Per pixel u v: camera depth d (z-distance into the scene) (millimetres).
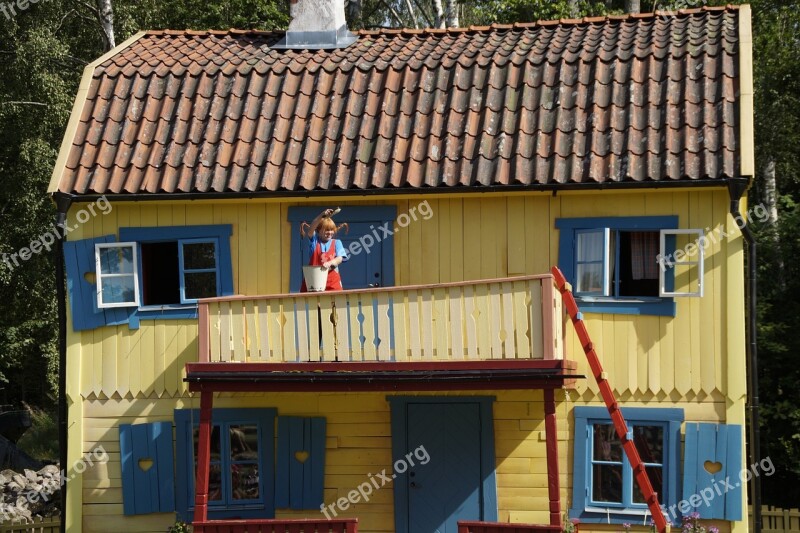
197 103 15461
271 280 14648
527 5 23469
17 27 25484
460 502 14297
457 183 13953
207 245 14867
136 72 16000
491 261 14234
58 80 24953
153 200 14539
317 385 13242
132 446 14711
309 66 15891
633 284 14211
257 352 13602
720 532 13523
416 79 15367
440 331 13008
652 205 13867
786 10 24812
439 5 25141
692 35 15102
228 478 14703
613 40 15500
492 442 14258
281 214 14711
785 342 20484
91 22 27344
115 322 14828
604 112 14344
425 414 14469
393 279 14430
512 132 14398
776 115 23875
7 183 25391
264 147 14852
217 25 27891
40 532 16234
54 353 27781
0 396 33844
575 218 14047
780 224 22031
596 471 13969
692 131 13789
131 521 14719
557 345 13102
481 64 15391
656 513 12617
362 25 31219
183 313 14758
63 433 15047
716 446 13539
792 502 20406
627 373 13812
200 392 14234
